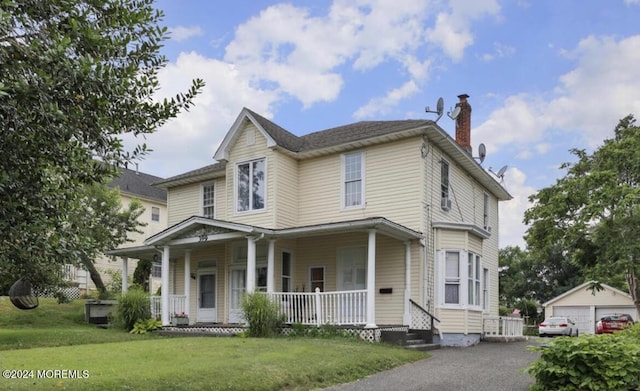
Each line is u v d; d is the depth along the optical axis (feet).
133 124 16.89
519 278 165.48
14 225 13.66
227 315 63.16
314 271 60.23
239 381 25.31
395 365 35.06
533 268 164.25
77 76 13.67
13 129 13.23
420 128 53.67
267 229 52.65
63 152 14.64
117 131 16.57
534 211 84.28
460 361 37.93
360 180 58.34
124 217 88.38
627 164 77.71
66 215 15.46
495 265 77.00
